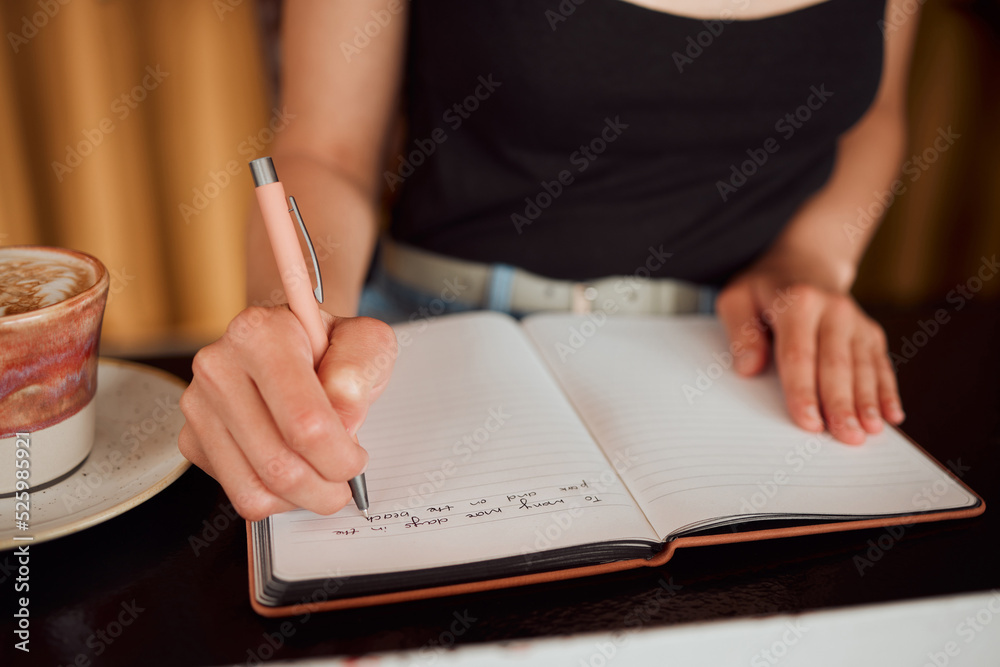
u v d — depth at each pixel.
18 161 1.74
